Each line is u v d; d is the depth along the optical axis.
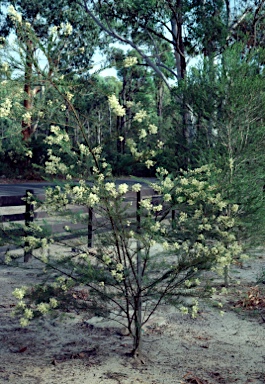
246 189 7.25
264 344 4.99
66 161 4.20
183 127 9.20
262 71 8.45
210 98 8.62
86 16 31.14
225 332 5.33
